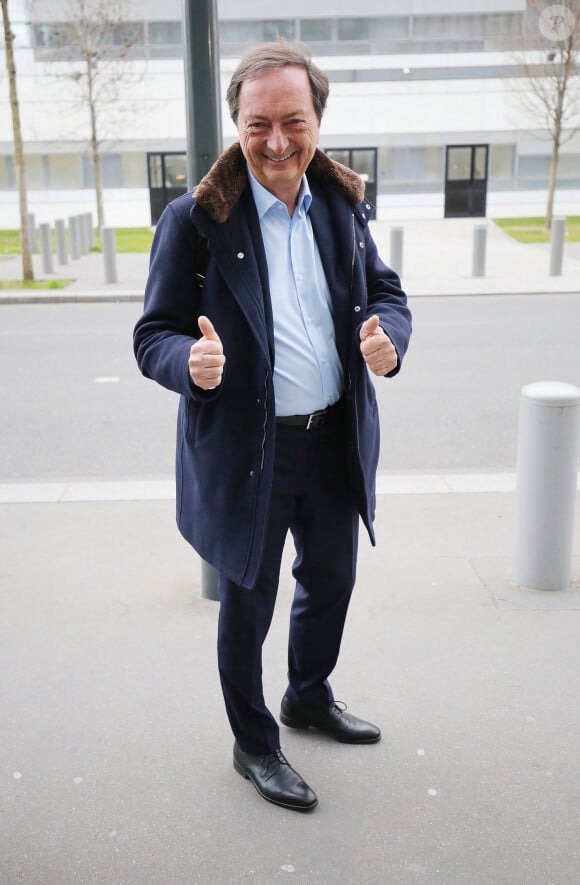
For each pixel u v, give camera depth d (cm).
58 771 264
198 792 254
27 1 2772
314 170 239
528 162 3059
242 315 227
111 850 231
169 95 2961
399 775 261
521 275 1571
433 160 3062
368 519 250
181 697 302
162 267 231
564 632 341
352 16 2934
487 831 237
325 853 229
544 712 290
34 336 1082
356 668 318
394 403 729
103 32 2488
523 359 888
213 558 237
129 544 430
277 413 238
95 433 655
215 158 341
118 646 335
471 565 401
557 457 359
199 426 236
